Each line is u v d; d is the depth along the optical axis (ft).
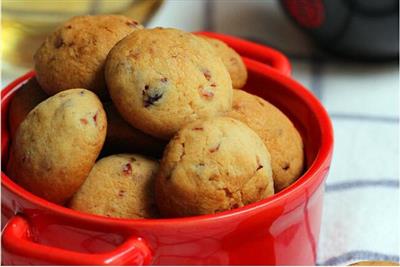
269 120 1.10
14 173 1.04
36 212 0.99
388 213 1.31
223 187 0.98
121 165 1.03
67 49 1.08
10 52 1.59
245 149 0.99
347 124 1.51
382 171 1.39
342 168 1.40
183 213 0.99
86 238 0.98
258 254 1.02
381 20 1.54
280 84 1.20
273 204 0.98
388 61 1.67
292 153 1.10
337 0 1.52
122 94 1.02
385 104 1.57
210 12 1.81
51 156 1.00
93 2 1.62
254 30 1.77
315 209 1.07
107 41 1.08
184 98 1.02
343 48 1.64
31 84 1.14
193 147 0.99
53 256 0.94
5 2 1.60
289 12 1.65
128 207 1.02
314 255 1.13
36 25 1.58
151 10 1.65
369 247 1.25
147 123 1.02
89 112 1.01
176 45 1.04
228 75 1.07
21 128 1.04
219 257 0.99
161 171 1.00
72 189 1.01
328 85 1.62
